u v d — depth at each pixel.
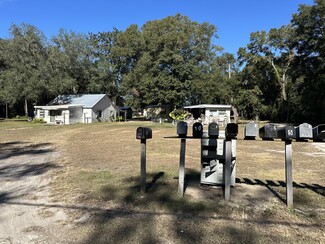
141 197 4.56
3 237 3.29
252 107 34.97
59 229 3.47
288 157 4.18
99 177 5.91
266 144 12.41
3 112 47.22
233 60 43.12
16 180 5.88
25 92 31.08
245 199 4.50
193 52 38.69
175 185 5.27
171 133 18.02
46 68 32.34
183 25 38.31
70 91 40.09
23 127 24.23
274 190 4.99
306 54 29.95
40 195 4.81
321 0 26.69
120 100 50.41
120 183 5.42
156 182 5.50
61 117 30.84
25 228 3.52
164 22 37.97
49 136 16.25
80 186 5.27
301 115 33.84
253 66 36.81
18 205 4.33
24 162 8.02
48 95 36.28
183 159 4.65
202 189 5.05
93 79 39.97
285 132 4.04
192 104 40.50
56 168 7.07
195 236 3.24
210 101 37.56
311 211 4.01
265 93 40.06
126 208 4.12
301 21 29.11
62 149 10.73
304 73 31.06
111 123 30.16
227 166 4.38
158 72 35.84
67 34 36.09
